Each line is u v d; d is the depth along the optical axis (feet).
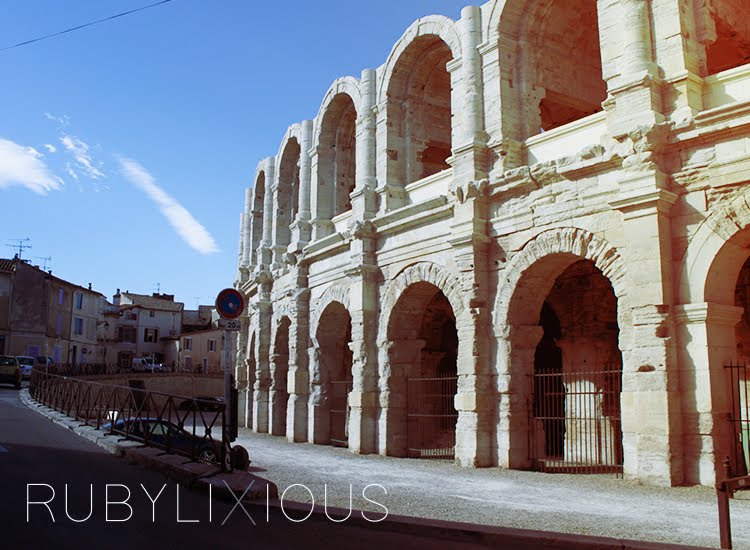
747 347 69.51
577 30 80.12
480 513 43.68
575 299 85.25
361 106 96.99
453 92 80.33
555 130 70.23
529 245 68.54
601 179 62.90
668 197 56.80
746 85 57.26
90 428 85.20
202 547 33.53
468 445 70.79
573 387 84.02
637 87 59.57
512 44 76.54
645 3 61.05
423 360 104.58
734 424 54.75
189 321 404.57
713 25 61.05
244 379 149.59
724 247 54.75
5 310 259.80
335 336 105.60
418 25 87.71
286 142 128.47
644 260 56.90
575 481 59.00
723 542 32.94
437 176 84.38
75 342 302.45
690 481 53.88
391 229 87.30
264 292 131.54
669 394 54.44
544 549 35.81
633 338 58.08
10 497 43.09
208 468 52.39
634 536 36.99
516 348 70.59
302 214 113.50
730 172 54.24
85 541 33.65
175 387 209.46
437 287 83.25
